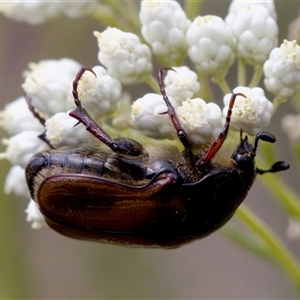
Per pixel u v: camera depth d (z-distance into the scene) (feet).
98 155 0.27
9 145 0.30
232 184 0.27
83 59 0.40
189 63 0.37
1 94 0.42
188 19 0.31
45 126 0.29
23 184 0.32
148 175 0.27
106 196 0.27
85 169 0.27
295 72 0.29
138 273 0.52
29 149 0.30
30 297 0.38
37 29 0.41
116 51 0.30
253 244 0.31
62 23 0.39
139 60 0.30
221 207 0.27
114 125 0.30
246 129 0.28
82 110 0.28
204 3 0.43
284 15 0.41
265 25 0.29
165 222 0.27
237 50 0.30
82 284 0.51
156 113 0.28
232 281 0.57
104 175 0.27
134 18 0.32
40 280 0.50
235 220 0.36
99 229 0.27
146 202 0.27
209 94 0.30
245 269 0.57
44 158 0.28
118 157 0.27
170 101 0.28
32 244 0.50
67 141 0.28
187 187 0.27
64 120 0.28
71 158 0.27
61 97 0.30
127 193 0.27
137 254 0.52
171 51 0.30
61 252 0.51
